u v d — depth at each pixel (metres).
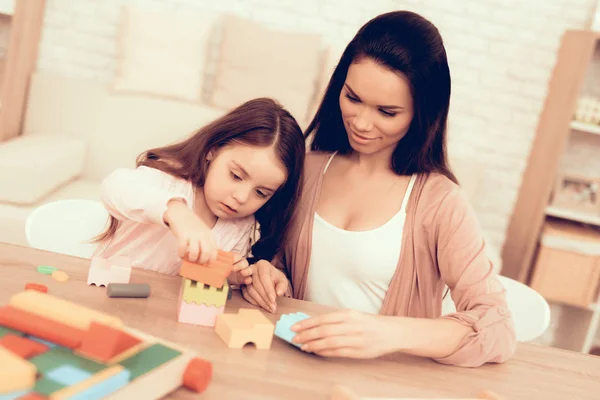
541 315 1.44
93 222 1.33
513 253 3.14
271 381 0.73
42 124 2.79
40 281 0.87
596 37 2.83
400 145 1.18
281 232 1.22
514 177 3.26
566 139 2.93
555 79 3.09
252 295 0.98
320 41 2.91
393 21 1.03
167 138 2.79
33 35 2.86
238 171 1.05
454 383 0.83
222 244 1.20
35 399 0.52
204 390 0.68
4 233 2.15
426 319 0.91
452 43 3.16
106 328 0.62
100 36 3.01
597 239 2.94
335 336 0.80
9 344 0.60
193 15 3.02
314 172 1.28
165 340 0.76
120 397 0.59
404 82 1.01
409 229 1.16
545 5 3.13
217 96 2.86
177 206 0.92
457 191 1.16
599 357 1.03
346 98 1.08
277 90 2.83
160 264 1.21
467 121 3.23
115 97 2.80
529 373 0.92
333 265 1.21
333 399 0.70
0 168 2.16
